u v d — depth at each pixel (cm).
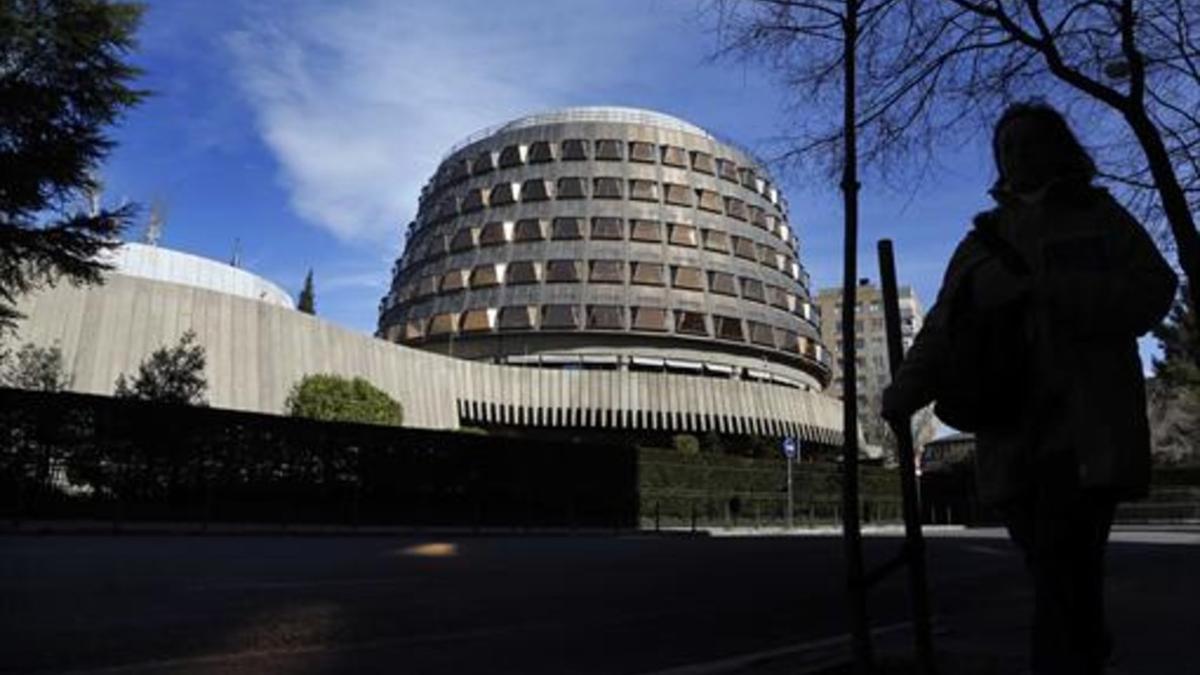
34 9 2369
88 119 2480
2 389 2252
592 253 9062
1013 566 1972
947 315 266
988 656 681
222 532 2392
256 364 4684
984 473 257
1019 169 264
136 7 2467
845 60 616
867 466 5919
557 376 7406
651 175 9575
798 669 657
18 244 2439
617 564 1752
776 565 1831
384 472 2995
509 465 3400
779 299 9756
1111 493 231
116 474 2423
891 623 1063
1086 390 236
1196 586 1500
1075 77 738
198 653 730
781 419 8325
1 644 734
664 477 4147
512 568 1582
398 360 5972
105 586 1105
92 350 3972
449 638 850
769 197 10438
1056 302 239
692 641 894
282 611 958
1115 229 245
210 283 6400
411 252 10194
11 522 2177
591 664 758
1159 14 771
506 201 9488
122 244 2570
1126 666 726
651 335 8794
